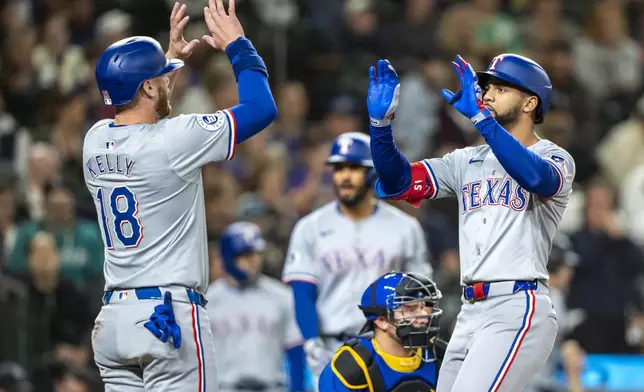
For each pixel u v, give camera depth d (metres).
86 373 36.16
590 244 42.66
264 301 35.00
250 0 55.03
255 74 20.08
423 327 21.41
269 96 19.97
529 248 19.39
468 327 19.69
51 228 39.56
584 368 35.66
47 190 41.84
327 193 44.25
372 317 21.75
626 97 57.38
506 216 19.53
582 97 55.72
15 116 49.97
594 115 56.16
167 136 19.36
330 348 27.84
